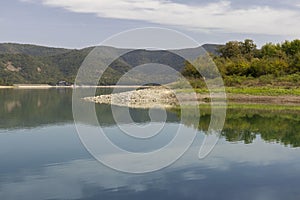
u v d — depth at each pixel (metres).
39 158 17.33
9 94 74.62
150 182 13.86
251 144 20.89
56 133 23.98
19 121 30.12
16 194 12.65
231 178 14.45
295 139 22.50
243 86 58.50
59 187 13.33
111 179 14.16
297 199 12.45
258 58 77.62
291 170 15.69
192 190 13.15
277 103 47.44
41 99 59.00
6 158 17.33
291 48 78.62
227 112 37.75
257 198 12.46
